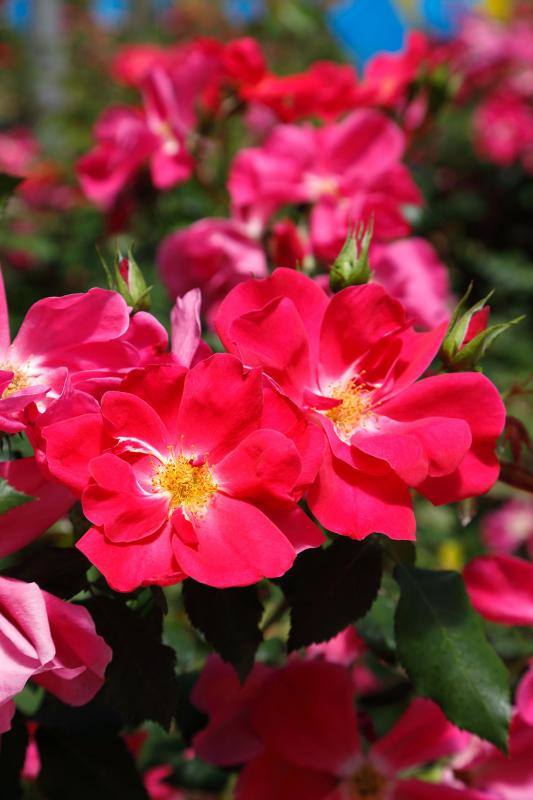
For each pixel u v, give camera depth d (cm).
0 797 52
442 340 50
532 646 66
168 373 46
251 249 73
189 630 65
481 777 60
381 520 47
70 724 55
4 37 252
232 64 81
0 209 57
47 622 44
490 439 48
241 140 112
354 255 51
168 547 46
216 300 73
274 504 46
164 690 48
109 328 48
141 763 69
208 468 47
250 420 46
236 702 58
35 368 49
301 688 58
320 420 48
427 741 60
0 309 49
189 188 91
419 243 73
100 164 85
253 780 58
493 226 193
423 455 46
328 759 58
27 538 46
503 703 50
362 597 51
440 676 50
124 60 105
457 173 194
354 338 50
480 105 200
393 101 88
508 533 157
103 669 45
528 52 196
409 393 49
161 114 83
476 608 56
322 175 73
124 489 45
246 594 50
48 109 231
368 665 68
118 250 51
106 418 45
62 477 45
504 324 50
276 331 47
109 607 49
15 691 43
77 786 54
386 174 73
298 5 146
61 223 144
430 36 212
